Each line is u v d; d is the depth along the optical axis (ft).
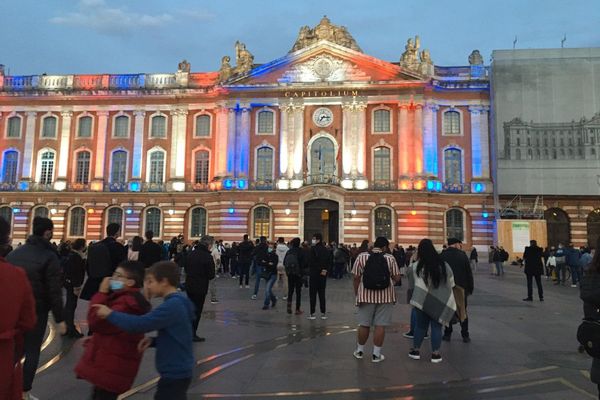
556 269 86.69
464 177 139.13
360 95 139.23
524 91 137.59
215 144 144.97
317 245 47.85
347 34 144.66
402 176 135.44
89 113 150.00
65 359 30.07
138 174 146.41
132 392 23.66
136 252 46.83
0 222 15.90
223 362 29.89
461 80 141.28
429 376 27.09
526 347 34.47
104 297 16.12
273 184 139.13
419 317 30.76
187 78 148.36
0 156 150.51
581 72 136.98
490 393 24.32
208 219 143.13
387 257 31.09
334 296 65.51
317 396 23.63
